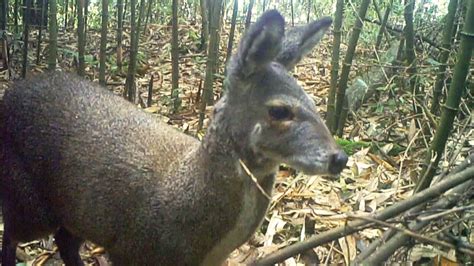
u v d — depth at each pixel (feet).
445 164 15.96
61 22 34.19
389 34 26.23
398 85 22.33
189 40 31.53
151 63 28.30
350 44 19.40
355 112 22.15
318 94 24.76
